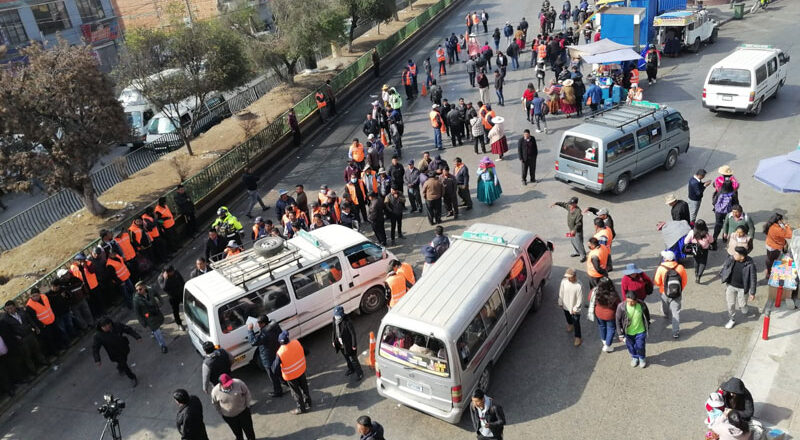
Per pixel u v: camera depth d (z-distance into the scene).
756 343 10.33
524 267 11.34
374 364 10.56
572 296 10.55
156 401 11.44
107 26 44.44
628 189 17.09
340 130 26.66
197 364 12.38
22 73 16.25
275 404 10.76
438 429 9.61
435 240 12.90
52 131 16.33
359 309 12.88
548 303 12.39
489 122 20.80
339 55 38.06
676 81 25.84
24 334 12.26
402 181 18.19
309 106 27.53
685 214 12.85
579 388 9.98
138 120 26.92
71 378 12.48
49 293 13.03
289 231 15.09
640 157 16.69
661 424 9.02
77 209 20.19
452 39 34.44
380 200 15.43
